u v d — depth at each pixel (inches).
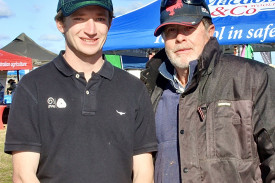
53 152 71.0
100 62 78.5
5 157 269.9
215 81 83.4
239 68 82.4
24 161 70.2
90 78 75.3
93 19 75.2
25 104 71.9
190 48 89.0
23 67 459.5
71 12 73.2
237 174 77.3
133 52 351.6
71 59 76.6
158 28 91.0
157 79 96.3
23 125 71.0
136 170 78.5
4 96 522.3
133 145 78.2
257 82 79.6
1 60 442.6
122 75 80.0
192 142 82.1
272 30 221.1
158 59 96.3
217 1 251.0
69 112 72.6
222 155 79.0
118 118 75.1
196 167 80.7
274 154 77.4
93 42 75.2
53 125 71.5
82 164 70.9
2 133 394.6
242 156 78.2
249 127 78.3
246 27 228.2
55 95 72.9
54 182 70.6
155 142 81.4
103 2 74.5
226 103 80.7
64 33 77.6
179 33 89.4
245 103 79.1
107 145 73.2
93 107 73.7
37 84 73.3
